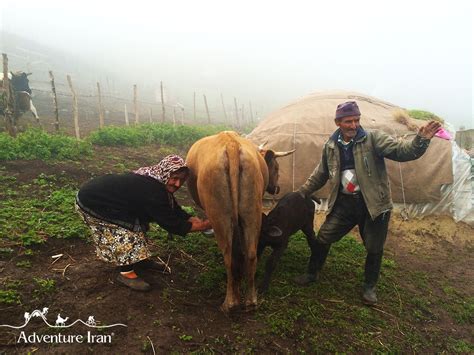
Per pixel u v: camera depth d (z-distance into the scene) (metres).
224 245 3.78
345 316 4.29
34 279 4.00
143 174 4.03
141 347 3.40
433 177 7.23
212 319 3.87
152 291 4.14
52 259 4.45
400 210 7.32
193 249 5.18
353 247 6.12
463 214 7.25
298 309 4.23
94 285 4.08
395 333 4.20
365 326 4.20
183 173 4.09
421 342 4.16
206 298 4.20
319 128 7.67
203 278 4.50
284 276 4.92
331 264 5.46
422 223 7.21
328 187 7.30
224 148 3.77
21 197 5.99
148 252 4.16
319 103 8.55
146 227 4.23
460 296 5.21
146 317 3.74
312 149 7.48
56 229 4.95
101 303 3.83
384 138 4.15
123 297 3.96
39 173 7.06
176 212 4.27
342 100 8.69
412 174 7.23
